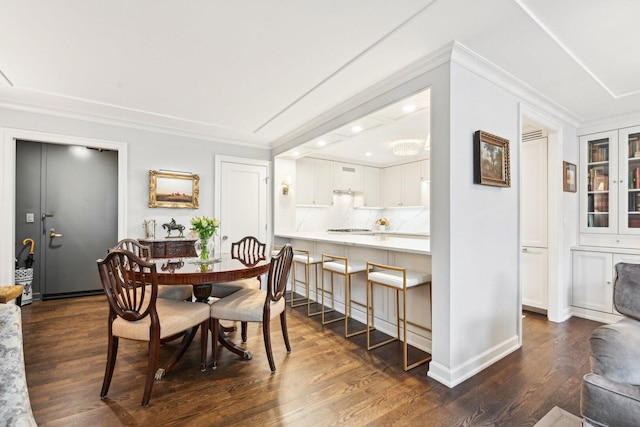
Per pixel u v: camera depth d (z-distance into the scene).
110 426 1.63
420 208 5.98
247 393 1.94
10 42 2.06
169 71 2.47
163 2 1.67
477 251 2.25
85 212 4.30
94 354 2.46
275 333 2.96
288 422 1.67
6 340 0.97
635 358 1.26
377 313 3.09
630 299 1.57
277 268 2.34
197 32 1.95
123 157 3.77
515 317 2.60
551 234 3.30
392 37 1.97
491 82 2.38
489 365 2.31
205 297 2.58
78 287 4.25
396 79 2.48
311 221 5.73
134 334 1.85
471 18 1.76
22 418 0.87
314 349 2.60
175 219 4.12
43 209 4.06
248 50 2.16
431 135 2.19
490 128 2.36
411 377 2.15
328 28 1.90
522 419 1.70
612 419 1.17
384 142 4.56
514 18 1.74
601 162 3.45
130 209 3.82
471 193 2.21
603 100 2.90
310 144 4.08
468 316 2.18
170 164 4.09
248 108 3.29
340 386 2.03
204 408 1.79
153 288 1.83
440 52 2.09
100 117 3.58
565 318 3.35
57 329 2.98
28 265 3.85
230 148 4.57
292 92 2.86
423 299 2.61
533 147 3.49
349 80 2.59
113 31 1.94
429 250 2.37
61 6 1.70
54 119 3.39
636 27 1.80
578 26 1.80
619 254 3.15
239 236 4.61
